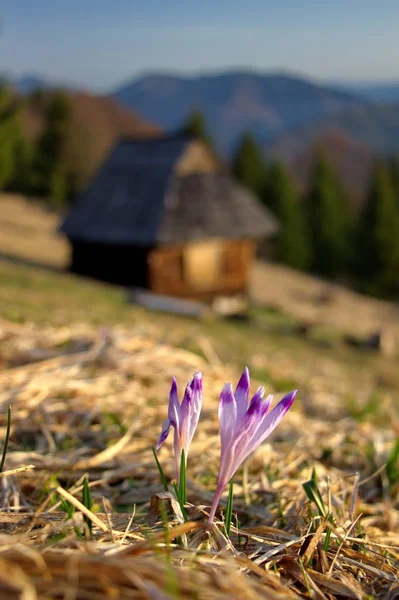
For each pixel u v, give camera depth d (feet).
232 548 1.20
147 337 3.82
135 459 2.02
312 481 1.67
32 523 1.26
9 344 3.27
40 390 2.52
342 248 44.65
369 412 3.76
